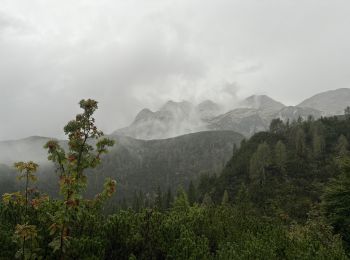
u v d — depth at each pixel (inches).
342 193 1090.7
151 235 434.3
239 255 410.3
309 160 4697.3
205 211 557.6
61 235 327.9
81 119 348.2
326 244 552.7
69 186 321.4
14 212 406.0
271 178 4279.0
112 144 353.4
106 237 418.6
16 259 340.5
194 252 404.5
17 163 395.5
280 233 482.3
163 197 3503.9
